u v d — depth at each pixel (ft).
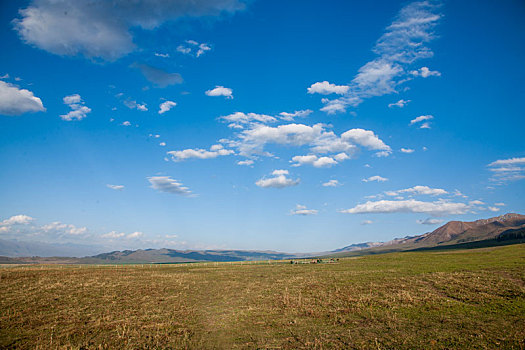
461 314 78.07
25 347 63.31
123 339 68.23
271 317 84.99
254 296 114.42
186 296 117.70
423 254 280.31
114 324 79.30
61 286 129.70
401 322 74.74
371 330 70.38
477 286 104.53
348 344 62.39
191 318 86.38
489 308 81.51
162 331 74.08
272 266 248.52
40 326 77.15
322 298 103.91
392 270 163.32
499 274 124.98
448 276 127.75
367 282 127.03
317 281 138.82
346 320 79.00
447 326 69.72
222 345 65.05
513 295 90.94
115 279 156.04
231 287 137.39
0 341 66.33
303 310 89.97
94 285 134.51
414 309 84.94
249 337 69.51
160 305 101.50
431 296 96.94
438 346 58.59
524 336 60.80
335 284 127.13
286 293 115.24
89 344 65.87
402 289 109.09
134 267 267.80
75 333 72.33
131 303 103.35
